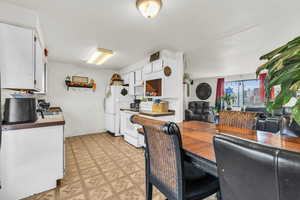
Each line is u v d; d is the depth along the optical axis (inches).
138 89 156.2
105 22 75.0
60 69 154.6
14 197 57.3
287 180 14.0
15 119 58.8
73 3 60.2
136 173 80.4
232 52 126.0
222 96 261.4
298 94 17.7
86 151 113.8
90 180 73.2
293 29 83.1
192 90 313.3
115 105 161.3
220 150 19.8
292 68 18.3
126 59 142.6
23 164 58.9
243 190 18.3
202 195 37.4
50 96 149.2
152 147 42.1
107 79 186.1
